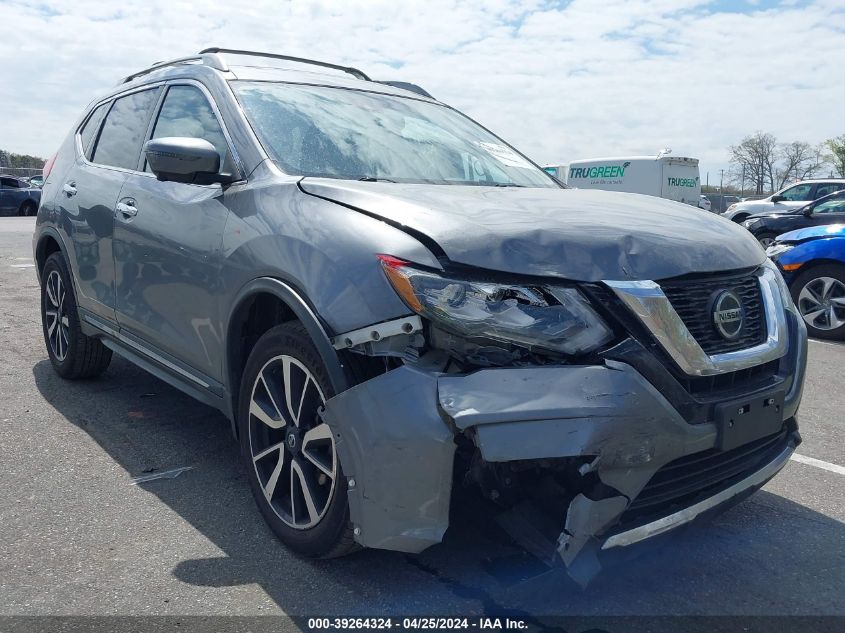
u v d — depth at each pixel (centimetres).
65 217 468
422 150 377
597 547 235
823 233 809
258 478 303
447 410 225
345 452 247
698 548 311
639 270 252
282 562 285
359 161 344
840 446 443
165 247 352
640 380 236
